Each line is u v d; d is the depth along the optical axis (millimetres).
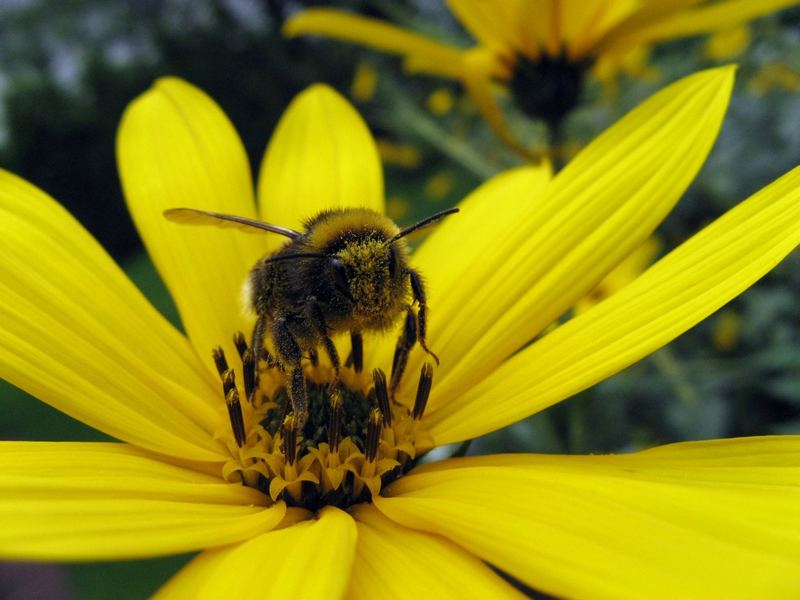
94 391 76
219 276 90
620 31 115
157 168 93
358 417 79
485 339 82
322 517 70
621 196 82
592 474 69
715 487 67
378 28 120
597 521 63
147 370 80
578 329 78
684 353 163
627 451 128
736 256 73
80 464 71
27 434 163
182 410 80
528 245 84
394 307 80
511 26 116
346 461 76
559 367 76
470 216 95
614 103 165
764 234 72
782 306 156
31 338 75
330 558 61
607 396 140
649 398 141
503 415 77
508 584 63
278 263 82
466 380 81
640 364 142
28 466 68
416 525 69
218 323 88
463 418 79
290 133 102
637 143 83
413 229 81
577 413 109
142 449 76
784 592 56
